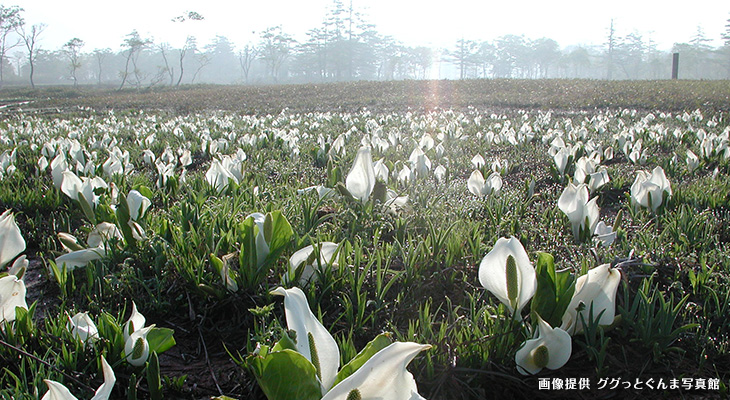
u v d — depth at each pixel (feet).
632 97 85.87
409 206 14.19
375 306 9.45
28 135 41.16
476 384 7.54
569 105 78.74
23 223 15.64
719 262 10.85
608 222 15.55
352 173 12.64
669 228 12.60
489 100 93.91
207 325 9.56
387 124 47.37
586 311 8.04
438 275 10.43
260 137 33.63
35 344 8.29
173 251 10.89
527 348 7.18
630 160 25.70
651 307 8.57
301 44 535.60
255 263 9.64
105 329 7.92
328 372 6.03
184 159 22.79
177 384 7.62
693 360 8.33
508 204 15.33
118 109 103.09
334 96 121.70
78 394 7.11
